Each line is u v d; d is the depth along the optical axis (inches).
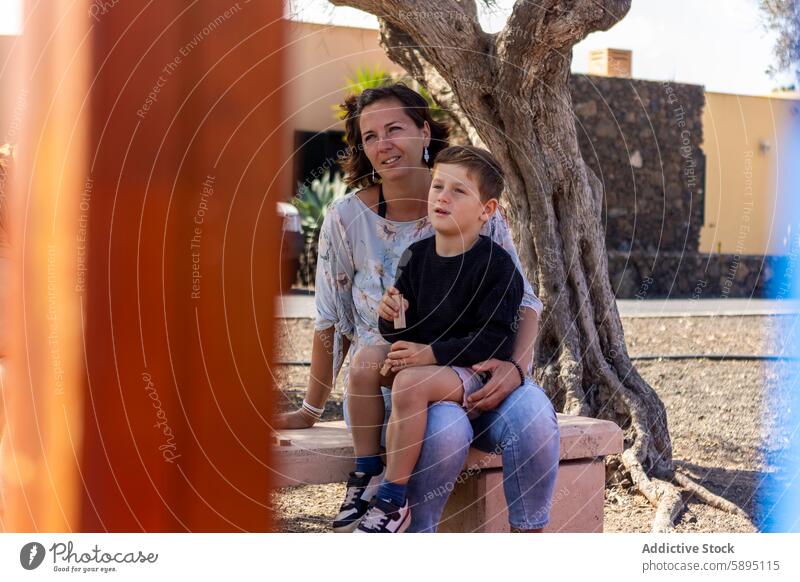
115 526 53.8
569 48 117.3
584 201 131.0
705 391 188.1
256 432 53.5
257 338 52.3
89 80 49.6
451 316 77.4
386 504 70.5
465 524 85.4
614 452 92.0
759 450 142.7
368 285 84.2
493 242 79.0
